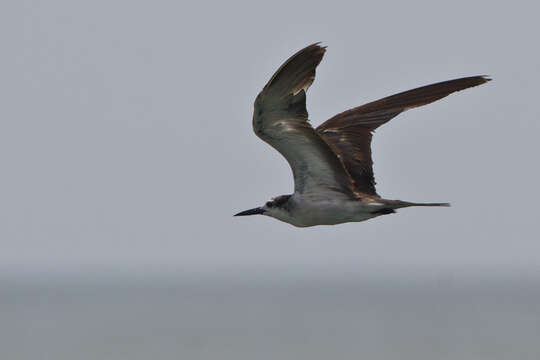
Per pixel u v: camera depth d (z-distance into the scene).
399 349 41.31
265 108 9.28
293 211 10.79
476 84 10.98
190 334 48.81
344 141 11.55
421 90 11.41
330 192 10.58
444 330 51.06
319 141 9.80
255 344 43.44
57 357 38.72
